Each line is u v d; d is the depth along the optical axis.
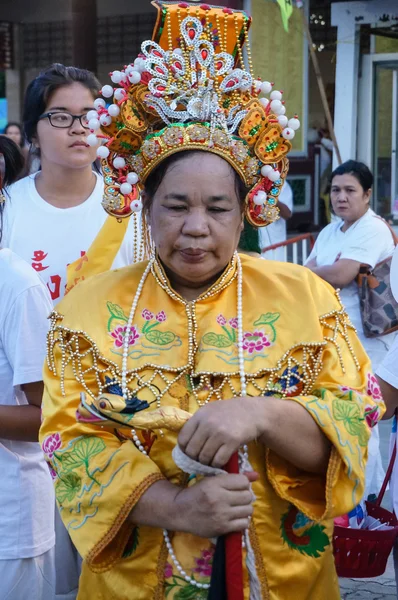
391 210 9.94
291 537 2.23
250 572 2.15
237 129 2.32
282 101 2.42
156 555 2.20
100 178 4.09
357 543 2.83
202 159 2.19
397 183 9.86
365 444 2.16
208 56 2.30
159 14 2.35
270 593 2.17
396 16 9.38
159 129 2.38
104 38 11.54
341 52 9.73
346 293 5.86
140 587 2.21
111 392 2.23
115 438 2.23
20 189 4.00
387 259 5.80
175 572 2.18
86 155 3.88
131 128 2.34
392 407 3.11
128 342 2.27
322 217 11.99
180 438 2.03
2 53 12.23
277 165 2.42
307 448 2.11
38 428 2.93
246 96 2.37
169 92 2.28
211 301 2.31
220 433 1.99
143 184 2.35
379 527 2.99
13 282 2.93
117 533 2.15
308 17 9.94
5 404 2.98
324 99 7.96
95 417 2.05
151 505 2.08
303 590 2.23
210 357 2.21
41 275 3.86
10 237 3.89
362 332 5.81
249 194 2.40
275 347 2.23
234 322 2.28
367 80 9.80
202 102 2.23
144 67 2.29
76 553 3.86
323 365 2.24
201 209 2.18
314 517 2.15
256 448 2.21
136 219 3.30
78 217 3.93
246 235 4.09
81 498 2.15
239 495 2.02
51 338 2.33
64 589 3.84
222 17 2.40
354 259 5.77
